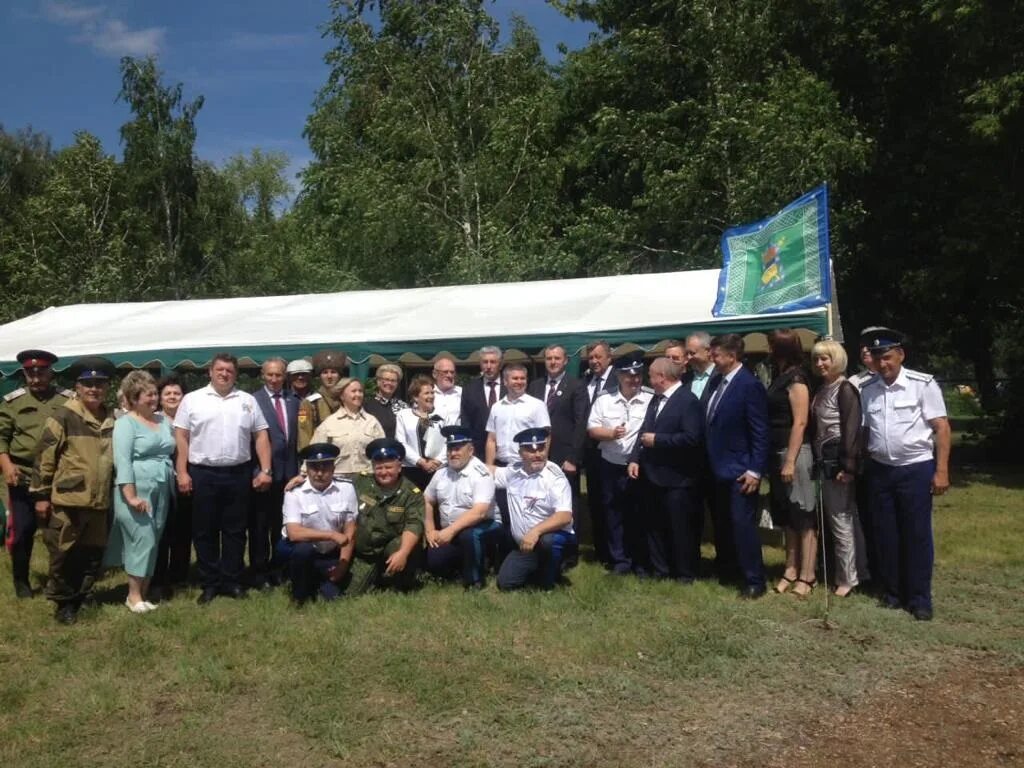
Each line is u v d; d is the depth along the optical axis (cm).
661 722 444
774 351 675
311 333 941
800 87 1655
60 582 621
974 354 1962
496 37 2284
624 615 608
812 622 591
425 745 421
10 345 1088
